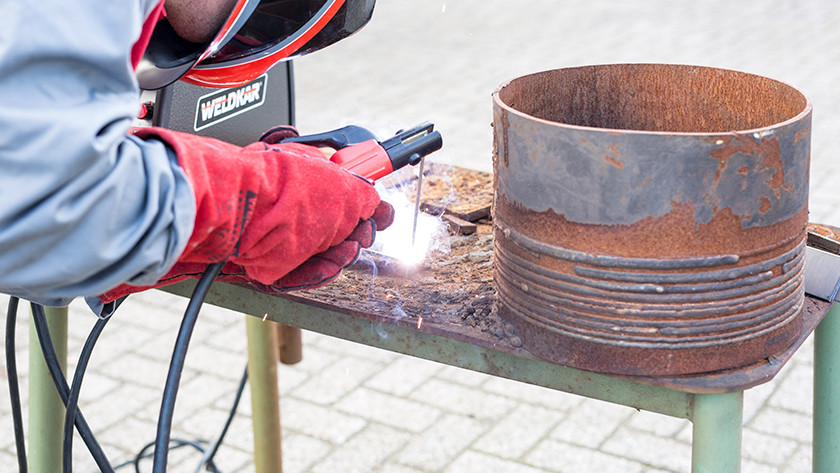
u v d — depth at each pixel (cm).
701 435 97
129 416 243
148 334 286
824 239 119
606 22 640
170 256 81
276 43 113
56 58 72
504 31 624
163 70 98
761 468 217
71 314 298
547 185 93
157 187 79
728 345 94
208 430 238
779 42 568
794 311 99
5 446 231
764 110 109
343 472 220
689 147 86
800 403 244
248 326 186
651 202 89
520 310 101
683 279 91
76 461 224
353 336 115
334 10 114
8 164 71
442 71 534
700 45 569
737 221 90
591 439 232
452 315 110
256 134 152
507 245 101
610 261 92
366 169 105
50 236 74
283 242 91
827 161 378
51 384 150
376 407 248
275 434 196
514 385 259
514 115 95
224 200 85
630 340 94
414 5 702
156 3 81
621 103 120
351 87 504
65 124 72
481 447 229
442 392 255
